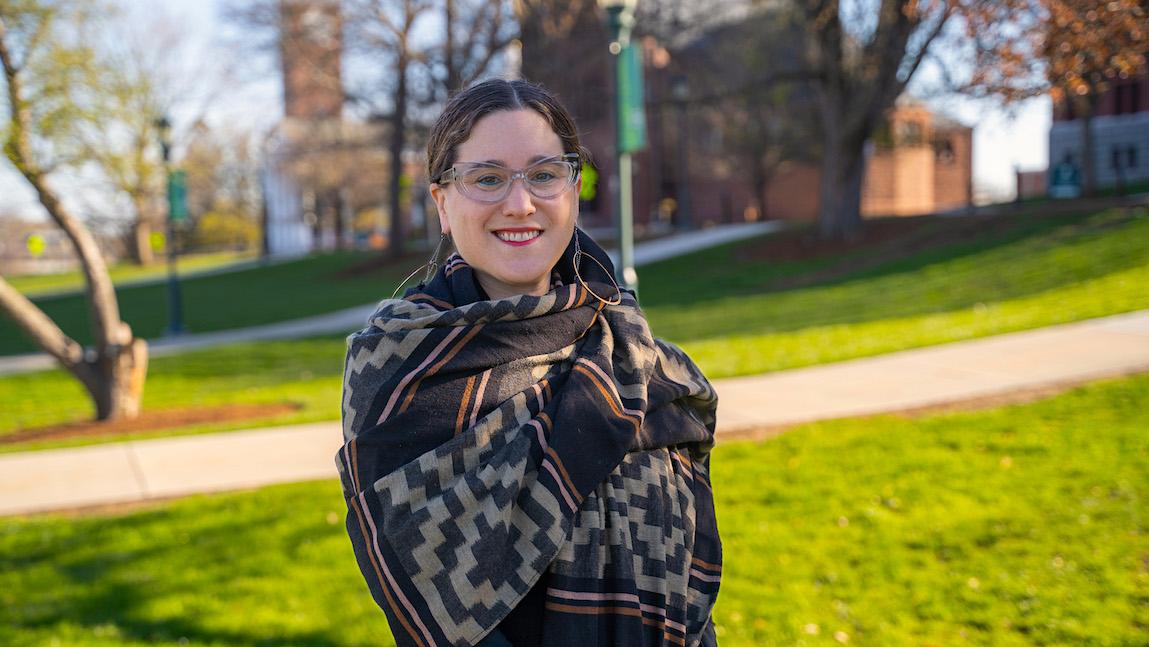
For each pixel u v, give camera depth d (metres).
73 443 8.85
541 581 1.43
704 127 45.22
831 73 25.41
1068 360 8.80
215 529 5.88
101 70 9.93
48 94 9.44
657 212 47.47
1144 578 4.41
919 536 5.07
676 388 1.62
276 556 5.37
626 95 8.30
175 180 18.83
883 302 16.25
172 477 7.24
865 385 8.62
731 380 9.35
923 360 9.48
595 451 1.41
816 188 52.44
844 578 4.70
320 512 6.05
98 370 10.63
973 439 6.51
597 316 1.59
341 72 28.77
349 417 1.50
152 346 20.89
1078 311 11.48
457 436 1.40
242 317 26.53
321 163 55.38
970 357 9.39
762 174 45.72
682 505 1.58
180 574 5.20
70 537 5.88
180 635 4.50
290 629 4.49
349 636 4.41
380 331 1.51
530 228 1.51
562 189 1.53
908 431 6.84
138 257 61.03
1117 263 15.05
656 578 1.48
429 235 44.44
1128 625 4.05
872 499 5.61
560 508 1.38
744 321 15.84
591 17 26.36
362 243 59.88
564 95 27.06
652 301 21.78
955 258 20.39
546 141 1.52
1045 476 5.71
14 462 7.96
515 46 26.19
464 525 1.36
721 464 6.42
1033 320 11.27
